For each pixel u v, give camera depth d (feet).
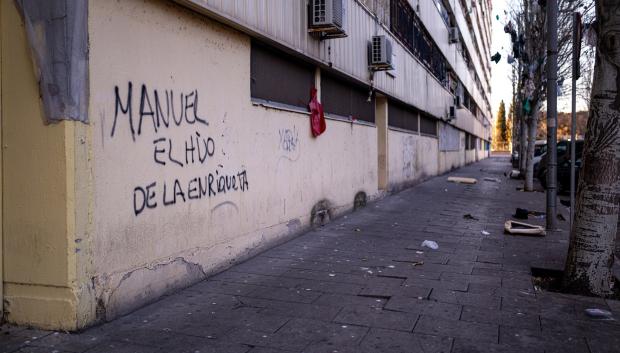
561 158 58.80
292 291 18.03
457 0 94.02
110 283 14.67
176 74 17.58
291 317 15.35
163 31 16.90
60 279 13.48
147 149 16.17
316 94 30.68
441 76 81.71
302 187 28.84
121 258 15.11
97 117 14.12
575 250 18.53
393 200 46.47
